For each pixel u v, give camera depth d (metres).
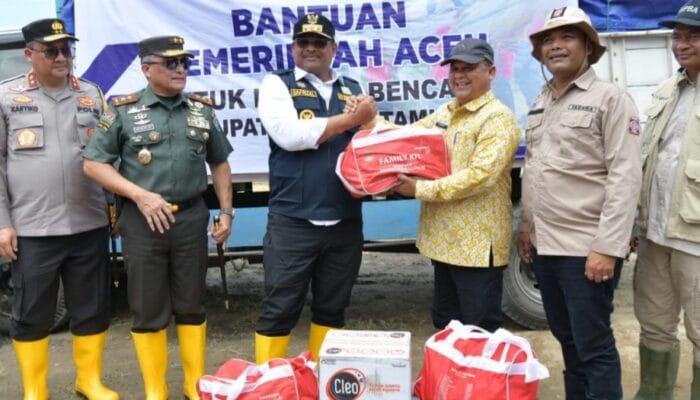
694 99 2.47
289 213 2.83
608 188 2.37
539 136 2.58
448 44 3.73
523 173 2.70
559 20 2.39
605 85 2.43
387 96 3.78
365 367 2.25
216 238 3.10
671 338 2.83
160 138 2.85
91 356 3.21
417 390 2.49
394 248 4.10
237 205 4.31
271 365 2.38
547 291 2.67
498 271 2.80
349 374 2.26
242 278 5.58
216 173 3.17
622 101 2.38
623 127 2.36
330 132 2.69
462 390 2.26
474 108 2.69
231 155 3.86
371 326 4.25
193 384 3.14
